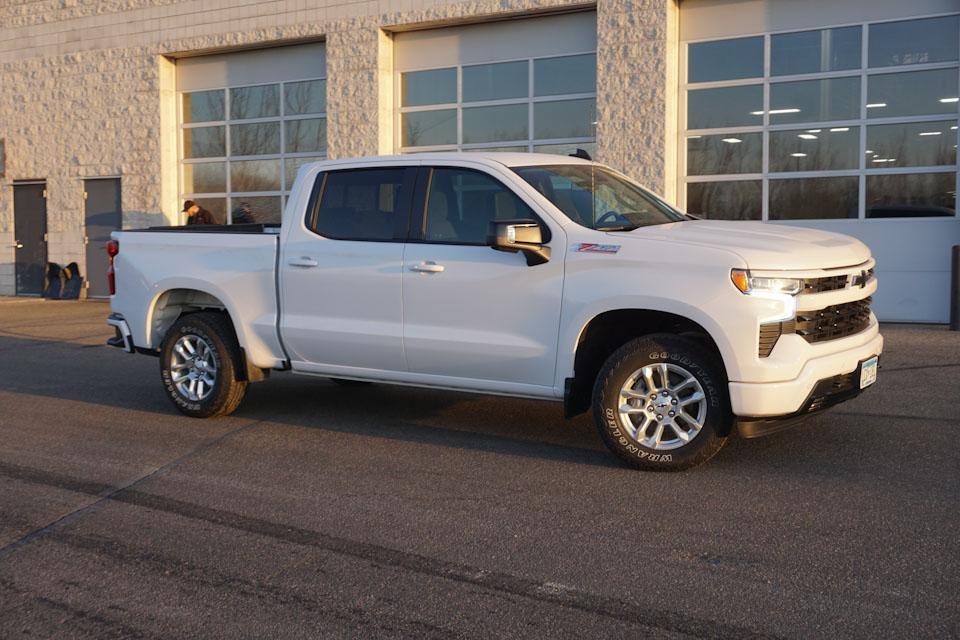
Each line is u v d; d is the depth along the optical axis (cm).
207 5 1912
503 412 819
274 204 1922
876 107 1348
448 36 1686
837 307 624
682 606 421
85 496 606
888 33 1334
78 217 2133
